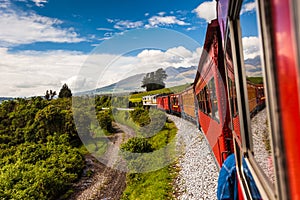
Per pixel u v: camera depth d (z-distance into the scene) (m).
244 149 2.39
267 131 1.49
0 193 11.11
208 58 6.49
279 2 0.86
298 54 0.71
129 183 11.55
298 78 0.73
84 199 11.50
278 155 0.98
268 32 0.97
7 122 25.61
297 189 0.86
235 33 2.38
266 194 1.62
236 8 2.08
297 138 0.82
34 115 25.05
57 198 11.95
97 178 13.36
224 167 3.85
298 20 0.69
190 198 8.25
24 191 11.17
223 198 3.69
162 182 10.29
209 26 5.16
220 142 5.89
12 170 13.38
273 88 0.96
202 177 9.16
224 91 5.29
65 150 16.78
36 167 14.15
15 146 20.58
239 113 2.38
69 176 13.28
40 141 20.72
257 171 1.95
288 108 0.87
